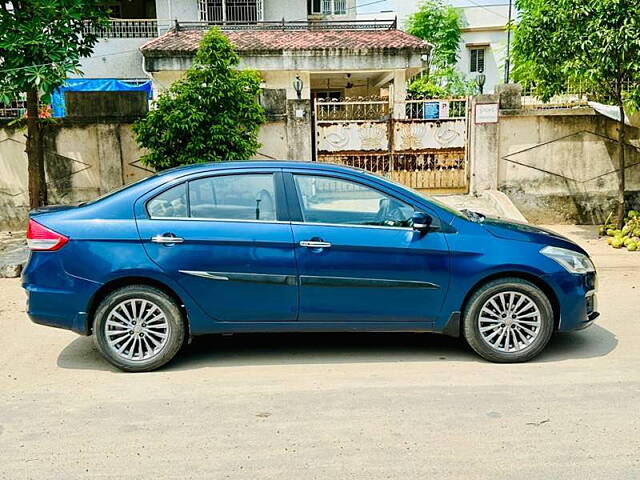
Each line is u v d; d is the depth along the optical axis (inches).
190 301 186.5
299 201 191.5
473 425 147.8
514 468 128.0
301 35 720.3
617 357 195.3
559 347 206.1
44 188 391.2
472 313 189.0
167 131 372.8
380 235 188.5
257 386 175.2
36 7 319.0
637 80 370.6
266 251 186.4
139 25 802.2
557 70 384.8
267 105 439.2
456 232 190.7
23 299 281.1
